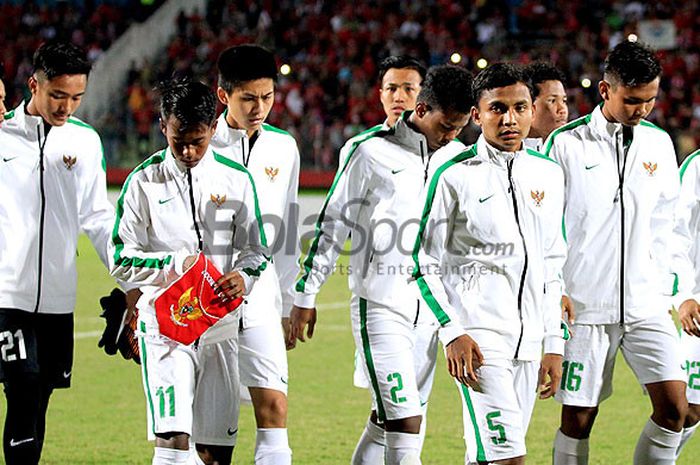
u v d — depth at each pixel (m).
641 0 79.06
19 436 15.60
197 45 80.31
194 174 13.88
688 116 69.31
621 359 29.88
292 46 79.94
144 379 13.77
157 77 74.94
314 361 28.52
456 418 22.17
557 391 15.46
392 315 15.12
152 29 80.75
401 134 15.41
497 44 78.00
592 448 19.84
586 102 69.44
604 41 76.25
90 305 37.16
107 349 14.94
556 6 80.12
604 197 15.15
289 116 71.25
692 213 16.61
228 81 15.57
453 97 14.48
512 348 13.30
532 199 13.44
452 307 13.21
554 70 17.00
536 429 21.30
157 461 13.37
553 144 15.40
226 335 14.27
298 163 16.80
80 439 20.22
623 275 15.15
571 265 15.31
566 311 14.72
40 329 16.27
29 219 15.82
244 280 13.77
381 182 15.41
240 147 16.05
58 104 14.96
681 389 14.93
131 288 14.70
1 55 79.25
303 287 15.68
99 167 16.31
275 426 14.60
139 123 68.00
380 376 14.91
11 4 84.19
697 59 73.81
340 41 79.44
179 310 13.45
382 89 18.14
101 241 16.06
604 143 15.22
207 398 14.47
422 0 81.69
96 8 84.88
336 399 24.00
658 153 15.35
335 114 72.62
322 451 19.39
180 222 13.88
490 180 13.37
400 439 14.72
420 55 77.69
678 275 15.71
